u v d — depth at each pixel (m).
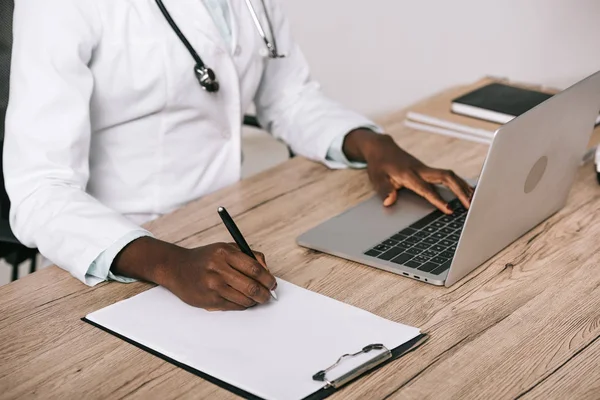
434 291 1.10
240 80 1.58
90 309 1.08
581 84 1.18
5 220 1.57
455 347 0.97
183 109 1.48
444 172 1.38
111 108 1.40
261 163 2.06
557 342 0.98
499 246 1.19
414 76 2.52
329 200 1.41
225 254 1.05
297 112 1.70
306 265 1.17
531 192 1.19
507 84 1.94
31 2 1.28
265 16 1.61
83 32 1.30
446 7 2.38
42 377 0.93
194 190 1.54
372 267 1.16
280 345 0.96
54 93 1.25
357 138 1.55
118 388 0.90
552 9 2.21
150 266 1.11
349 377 0.90
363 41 2.56
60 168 1.26
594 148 1.56
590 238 1.25
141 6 1.37
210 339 0.98
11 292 1.12
